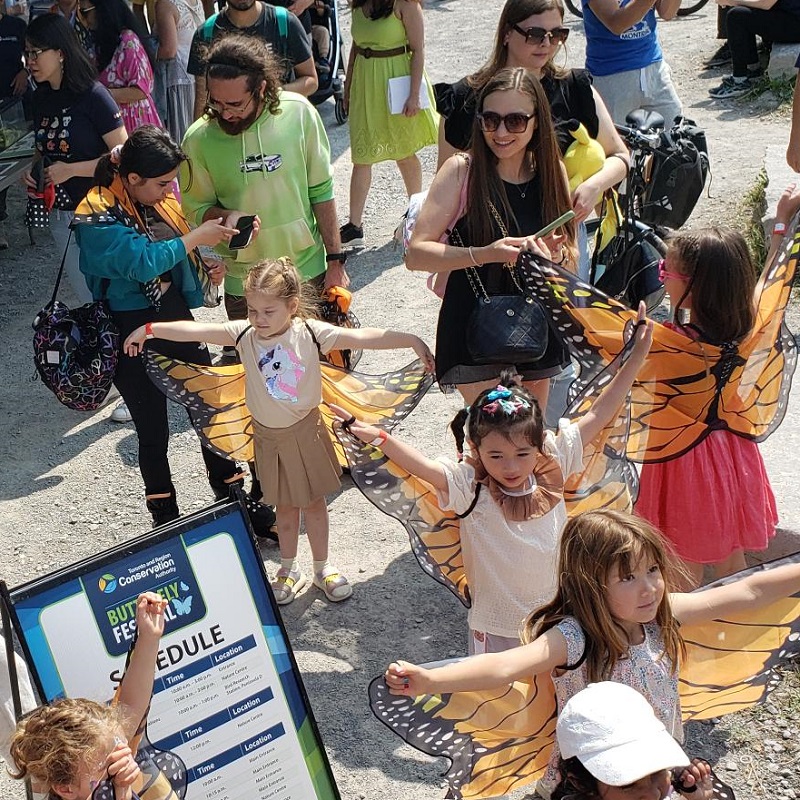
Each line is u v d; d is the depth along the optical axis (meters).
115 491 5.82
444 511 3.58
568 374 5.00
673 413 3.91
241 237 4.82
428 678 2.76
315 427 4.47
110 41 7.43
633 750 2.36
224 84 4.77
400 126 7.77
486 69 4.66
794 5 9.56
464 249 4.08
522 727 3.13
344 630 4.61
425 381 4.56
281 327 4.29
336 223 5.32
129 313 4.79
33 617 3.01
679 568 3.47
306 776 3.28
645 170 5.95
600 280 5.38
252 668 3.24
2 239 9.14
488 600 3.54
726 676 3.25
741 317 3.77
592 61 7.23
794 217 3.93
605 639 2.86
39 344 4.75
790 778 3.71
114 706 2.80
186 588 3.18
